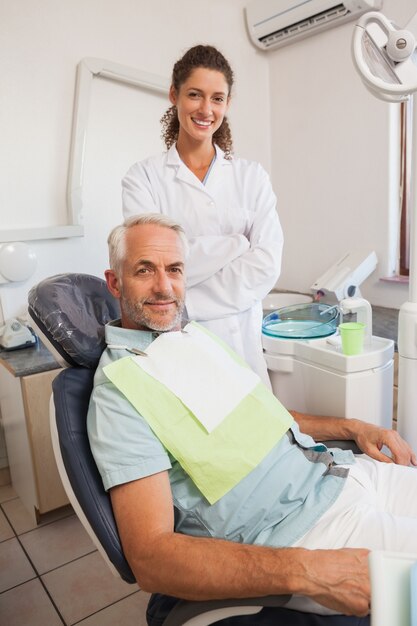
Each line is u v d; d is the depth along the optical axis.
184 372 1.05
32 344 2.03
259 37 2.61
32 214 2.15
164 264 1.09
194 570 0.81
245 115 2.71
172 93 1.50
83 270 2.32
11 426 2.08
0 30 1.98
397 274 2.41
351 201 2.46
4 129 2.04
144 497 0.88
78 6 2.13
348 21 2.29
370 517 1.00
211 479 0.98
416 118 1.11
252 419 1.07
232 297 1.48
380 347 1.37
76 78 2.16
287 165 2.76
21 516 2.09
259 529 1.00
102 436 0.93
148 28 2.34
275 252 1.52
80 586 1.71
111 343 1.11
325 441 1.32
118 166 2.35
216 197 1.55
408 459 1.22
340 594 0.77
